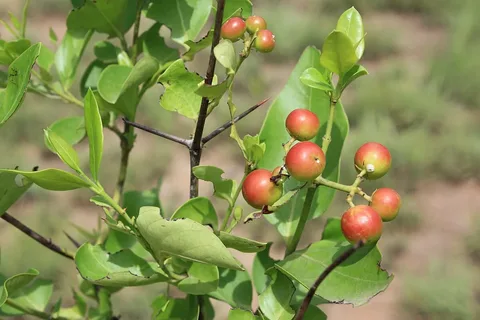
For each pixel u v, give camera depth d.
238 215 0.41
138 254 0.44
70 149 0.40
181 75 0.42
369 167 0.39
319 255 0.41
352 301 0.40
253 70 2.26
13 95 0.40
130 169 1.95
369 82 2.24
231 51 0.38
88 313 0.47
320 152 0.39
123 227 0.40
